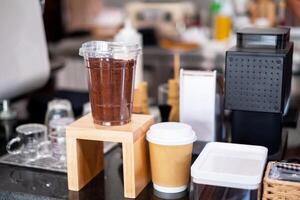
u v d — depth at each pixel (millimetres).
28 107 1557
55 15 2852
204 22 2738
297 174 955
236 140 1165
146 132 1053
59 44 2713
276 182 923
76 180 1052
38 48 1432
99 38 2725
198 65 2297
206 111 1172
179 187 1033
